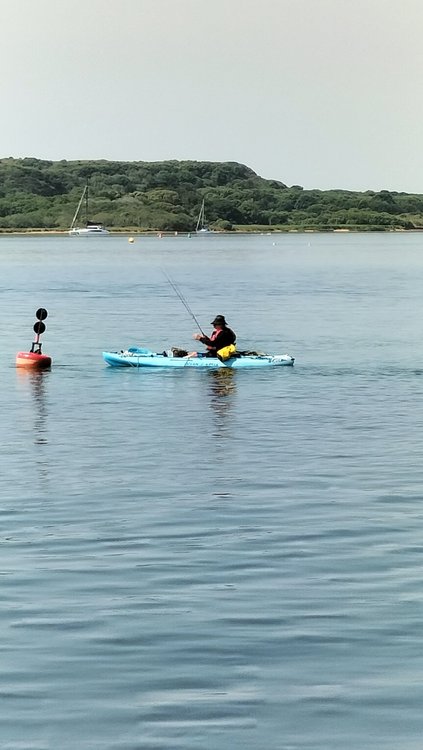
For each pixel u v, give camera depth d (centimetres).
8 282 9525
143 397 3253
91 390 3394
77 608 1434
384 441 2556
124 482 2142
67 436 2630
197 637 1336
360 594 1484
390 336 4991
